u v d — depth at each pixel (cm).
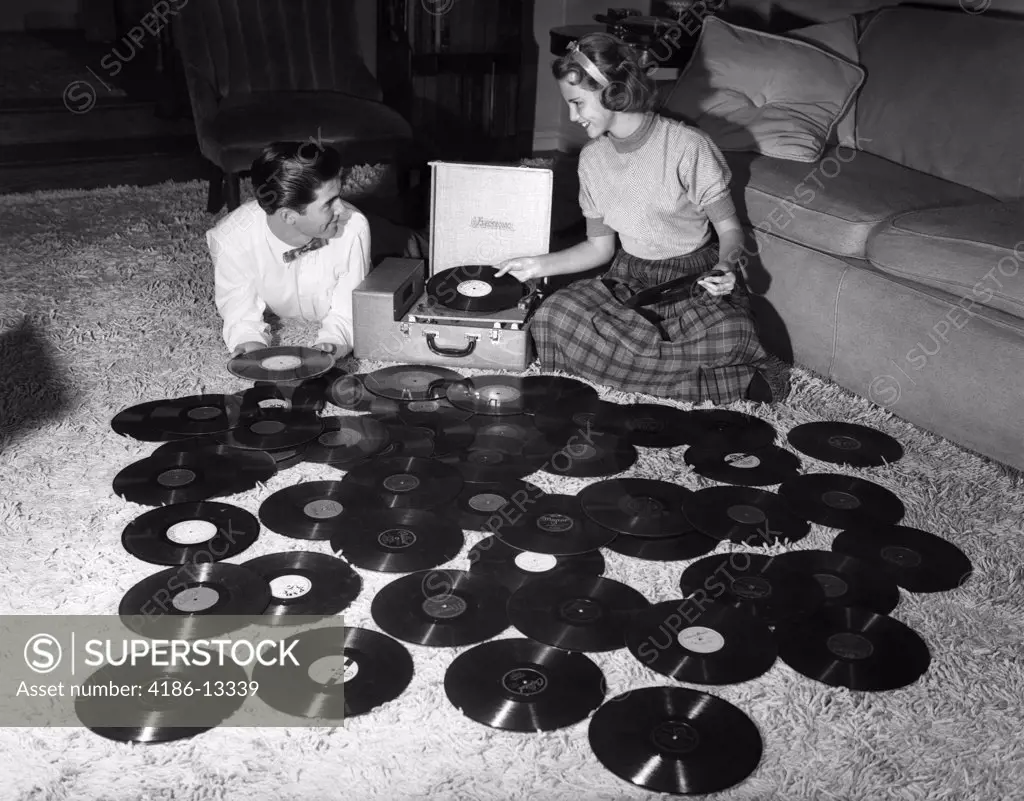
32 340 269
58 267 321
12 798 134
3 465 211
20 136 486
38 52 614
